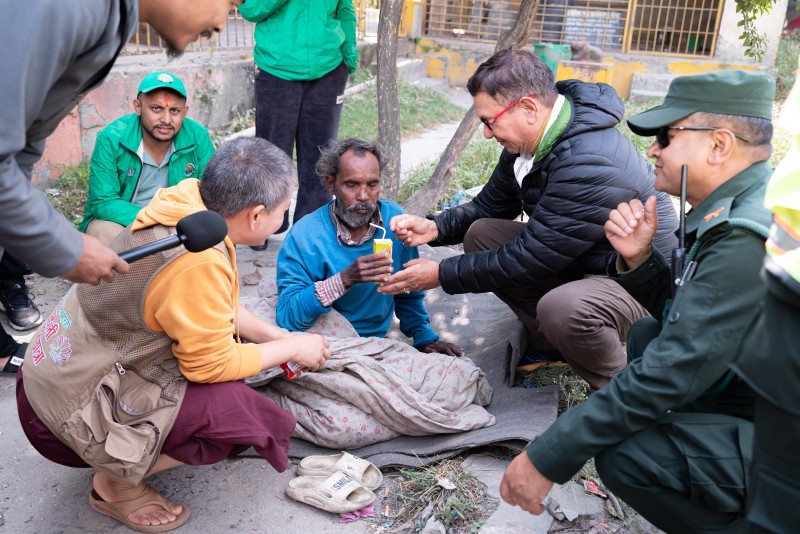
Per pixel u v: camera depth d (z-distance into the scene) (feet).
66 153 19.45
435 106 35.01
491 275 10.04
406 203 16.81
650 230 8.09
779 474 4.80
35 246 6.07
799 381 4.63
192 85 24.14
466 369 10.27
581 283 9.80
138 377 7.68
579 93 10.05
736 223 6.49
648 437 6.83
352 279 9.73
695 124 7.06
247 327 9.35
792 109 5.15
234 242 7.93
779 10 39.06
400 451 9.53
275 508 8.84
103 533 8.37
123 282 7.30
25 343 12.02
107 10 5.90
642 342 8.45
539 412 9.77
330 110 16.67
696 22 43.24
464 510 8.62
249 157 7.63
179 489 9.09
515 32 15.55
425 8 44.70
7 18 5.36
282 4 15.71
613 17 43.68
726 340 6.40
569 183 9.56
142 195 13.75
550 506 8.52
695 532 6.90
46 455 8.13
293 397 9.75
